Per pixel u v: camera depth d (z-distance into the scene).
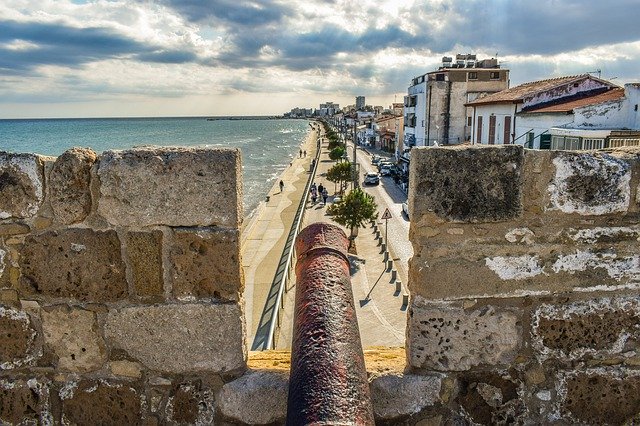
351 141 129.25
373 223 34.72
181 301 3.11
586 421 3.22
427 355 3.16
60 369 3.21
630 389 3.19
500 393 3.19
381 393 3.15
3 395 3.25
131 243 3.06
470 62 63.06
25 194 3.07
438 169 3.00
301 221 35.25
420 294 3.12
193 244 3.05
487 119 36.66
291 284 21.06
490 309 3.12
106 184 3.02
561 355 3.17
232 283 3.09
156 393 3.19
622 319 3.15
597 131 21.02
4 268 3.14
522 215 3.05
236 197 3.03
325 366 2.49
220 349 3.14
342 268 3.12
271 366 3.32
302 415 2.30
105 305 3.12
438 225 3.06
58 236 3.09
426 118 54.06
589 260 3.10
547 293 3.12
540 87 32.28
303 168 82.38
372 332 17.88
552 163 3.01
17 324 3.18
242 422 3.16
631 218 3.08
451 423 3.19
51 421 3.25
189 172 3.00
